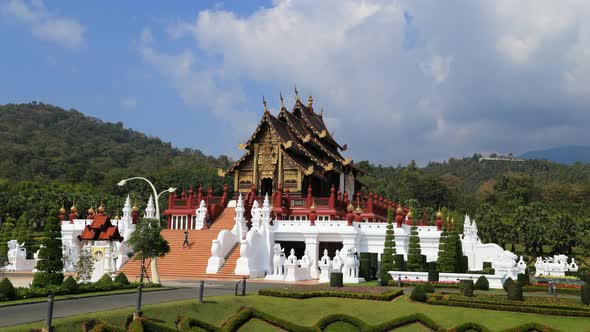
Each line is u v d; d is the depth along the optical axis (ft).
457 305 99.81
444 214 373.61
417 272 139.64
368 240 173.17
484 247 193.77
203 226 180.75
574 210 416.26
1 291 83.10
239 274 144.66
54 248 104.73
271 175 215.10
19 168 514.27
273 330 83.51
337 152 270.87
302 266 147.02
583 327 86.38
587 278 145.59
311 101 273.75
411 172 511.81
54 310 74.84
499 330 85.10
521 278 134.82
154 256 114.93
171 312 79.71
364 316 93.56
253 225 162.81
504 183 507.30
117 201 362.33
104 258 135.95
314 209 172.35
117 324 70.18
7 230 282.15
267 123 217.56
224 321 84.64
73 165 539.29
